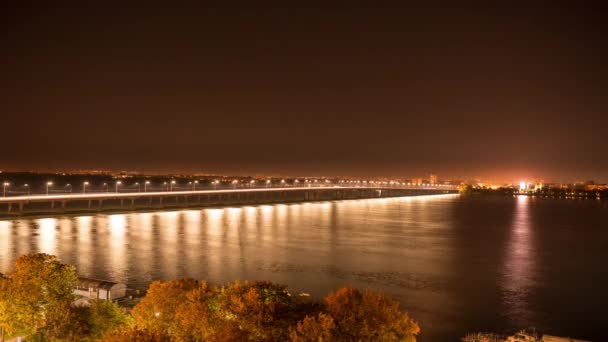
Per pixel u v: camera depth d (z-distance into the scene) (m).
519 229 199.62
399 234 173.25
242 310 46.22
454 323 72.94
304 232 172.62
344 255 126.19
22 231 152.62
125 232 158.00
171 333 49.06
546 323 74.75
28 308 52.47
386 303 49.47
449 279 100.94
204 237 153.12
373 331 46.22
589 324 74.81
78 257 113.25
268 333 44.44
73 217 199.50
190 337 47.62
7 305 52.09
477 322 73.81
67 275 57.59
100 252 120.31
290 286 91.94
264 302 49.09
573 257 133.50
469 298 86.75
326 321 43.62
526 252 140.75
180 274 99.00
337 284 94.31
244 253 125.62
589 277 107.06
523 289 94.75
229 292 51.50
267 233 167.38
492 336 66.75
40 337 48.62
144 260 112.31
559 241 165.12
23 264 56.34
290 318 45.81
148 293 52.56
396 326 48.28
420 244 150.25
